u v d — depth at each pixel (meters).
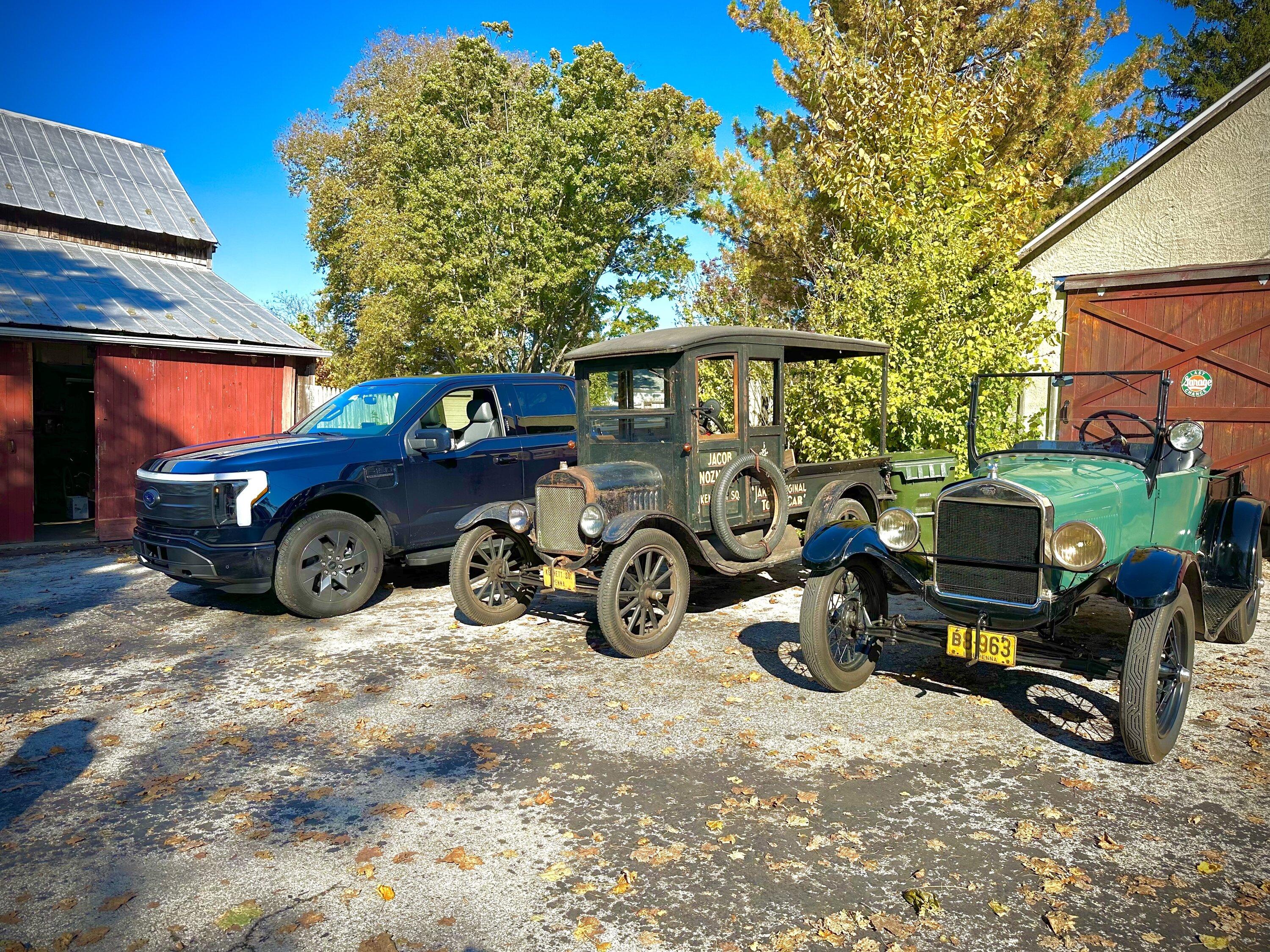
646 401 6.19
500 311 23.27
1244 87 9.05
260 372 13.02
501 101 25.70
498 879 2.99
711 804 3.51
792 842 3.20
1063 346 9.98
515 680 5.15
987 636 4.15
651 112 28.05
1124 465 5.12
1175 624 3.95
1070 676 5.06
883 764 3.86
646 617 5.70
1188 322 9.09
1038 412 9.97
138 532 7.05
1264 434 8.68
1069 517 4.25
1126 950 2.53
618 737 4.23
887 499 7.75
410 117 24.50
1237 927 2.63
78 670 5.53
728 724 4.36
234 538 6.40
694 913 2.76
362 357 26.39
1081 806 3.44
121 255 14.69
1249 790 3.55
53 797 3.70
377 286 26.58
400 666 5.48
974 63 17.75
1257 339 8.67
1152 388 9.34
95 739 4.36
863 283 10.19
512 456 8.12
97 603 7.52
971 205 11.05
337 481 6.88
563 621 6.61
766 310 14.73
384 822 3.42
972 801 3.49
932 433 9.85
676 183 27.61
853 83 12.52
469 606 6.27
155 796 3.69
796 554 6.57
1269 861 3.01
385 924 2.73
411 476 7.35
